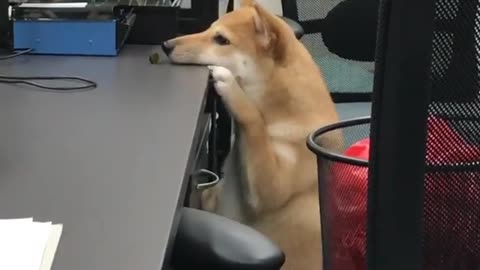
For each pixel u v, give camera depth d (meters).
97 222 0.75
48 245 0.68
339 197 0.84
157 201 0.82
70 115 1.21
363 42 2.22
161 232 0.73
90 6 1.75
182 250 0.87
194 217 0.91
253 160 1.70
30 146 1.03
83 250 0.68
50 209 0.79
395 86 0.54
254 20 1.77
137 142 1.07
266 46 1.75
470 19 0.54
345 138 0.98
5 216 0.77
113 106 1.28
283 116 1.75
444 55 0.54
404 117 0.55
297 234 1.76
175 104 1.32
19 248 0.66
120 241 0.70
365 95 2.26
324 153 0.85
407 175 0.56
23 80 1.47
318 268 1.76
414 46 0.53
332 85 2.24
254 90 1.75
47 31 1.74
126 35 1.84
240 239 0.86
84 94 1.37
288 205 1.76
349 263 0.85
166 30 1.90
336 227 0.86
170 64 1.71
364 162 0.80
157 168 0.95
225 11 2.29
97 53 1.76
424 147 0.56
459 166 0.59
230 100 1.67
